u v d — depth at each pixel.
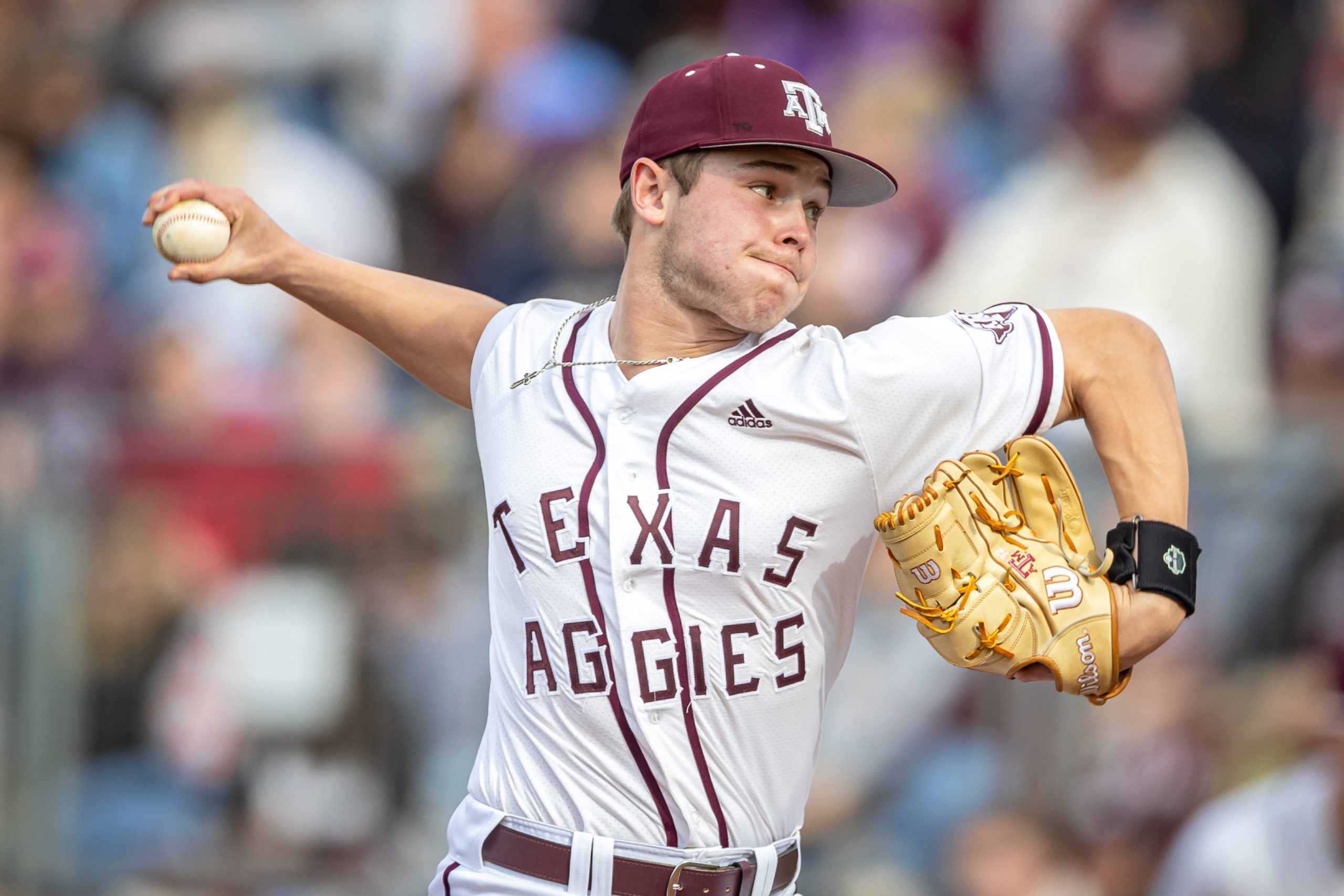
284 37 35.56
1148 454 10.66
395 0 35.50
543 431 11.11
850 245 28.56
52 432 24.75
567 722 10.89
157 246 11.88
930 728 22.16
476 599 23.05
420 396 26.66
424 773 23.14
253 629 23.89
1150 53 27.31
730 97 10.65
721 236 10.66
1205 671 21.88
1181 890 20.25
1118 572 10.52
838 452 10.61
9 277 30.62
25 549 24.34
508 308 12.11
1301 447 22.30
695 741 10.72
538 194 31.27
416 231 33.59
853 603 11.33
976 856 21.70
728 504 10.59
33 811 24.16
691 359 10.94
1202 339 26.27
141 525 24.31
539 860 10.95
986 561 10.55
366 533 23.77
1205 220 26.72
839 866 21.91
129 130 33.91
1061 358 10.75
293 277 12.24
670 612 10.64
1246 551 22.00
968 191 30.75
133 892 23.94
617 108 33.25
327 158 33.53
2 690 24.27
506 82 33.59
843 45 33.69
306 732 23.70
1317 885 19.31
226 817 23.84
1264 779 21.19
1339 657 19.66
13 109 33.38
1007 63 33.00
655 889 10.76
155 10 36.09
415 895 22.83
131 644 24.30
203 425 24.47
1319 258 29.67
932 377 10.54
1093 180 27.30
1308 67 31.25
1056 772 21.83
